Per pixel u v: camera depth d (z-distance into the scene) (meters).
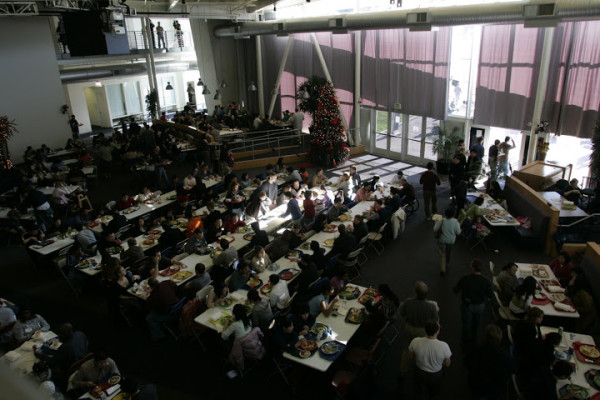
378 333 6.35
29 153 16.55
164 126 20.83
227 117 20.94
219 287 8.19
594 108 11.46
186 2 17.67
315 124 17.08
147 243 9.59
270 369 7.01
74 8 13.31
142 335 7.98
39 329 7.11
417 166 16.61
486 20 11.01
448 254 9.27
